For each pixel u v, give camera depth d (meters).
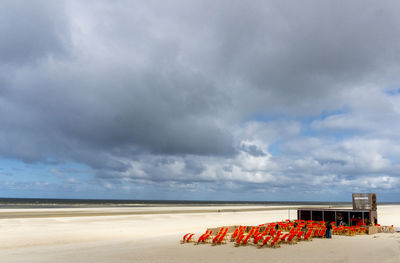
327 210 35.78
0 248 23.59
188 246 22.48
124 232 34.84
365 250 18.98
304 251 19.28
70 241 27.84
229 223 47.47
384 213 78.81
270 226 31.42
